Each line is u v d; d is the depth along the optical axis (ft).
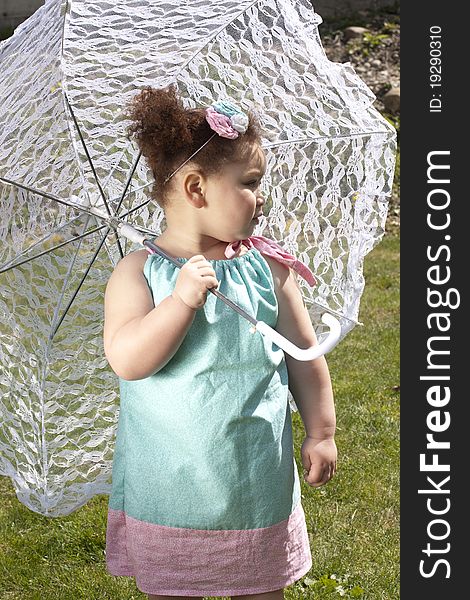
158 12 9.75
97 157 10.05
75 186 9.95
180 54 9.77
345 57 38.50
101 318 10.15
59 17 9.15
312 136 10.03
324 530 13.60
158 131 8.61
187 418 8.54
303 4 10.00
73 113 9.38
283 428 8.86
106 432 10.22
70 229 9.96
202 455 8.55
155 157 8.75
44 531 13.66
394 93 35.01
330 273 10.18
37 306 9.77
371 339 21.08
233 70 10.02
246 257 8.89
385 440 16.33
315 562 12.75
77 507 10.16
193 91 10.05
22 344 9.76
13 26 41.11
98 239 10.03
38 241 9.87
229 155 8.55
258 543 8.75
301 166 10.22
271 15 9.95
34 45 9.52
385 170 10.02
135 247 10.21
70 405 9.97
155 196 9.02
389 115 34.65
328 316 8.07
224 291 8.60
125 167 10.16
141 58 9.60
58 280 9.88
